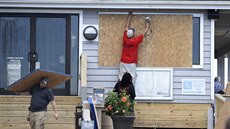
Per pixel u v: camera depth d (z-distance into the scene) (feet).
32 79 34.01
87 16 44.98
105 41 44.83
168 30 44.93
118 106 38.86
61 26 45.37
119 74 44.47
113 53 44.83
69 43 45.24
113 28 44.80
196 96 44.78
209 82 44.93
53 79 35.35
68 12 44.91
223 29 59.67
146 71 44.62
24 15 45.29
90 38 44.73
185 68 44.91
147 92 44.47
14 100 42.27
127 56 44.24
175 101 44.70
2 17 45.34
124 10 44.83
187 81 44.80
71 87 45.29
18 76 45.47
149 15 44.93
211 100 44.70
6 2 43.91
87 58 44.73
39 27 45.42
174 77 44.83
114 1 43.86
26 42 45.50
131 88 40.73
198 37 45.19
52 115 41.81
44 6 44.29
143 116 44.29
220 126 26.81
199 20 45.16
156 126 44.19
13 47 45.50
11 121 42.06
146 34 44.73
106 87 44.75
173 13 44.98
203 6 43.98
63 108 42.01
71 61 45.29
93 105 36.27
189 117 44.39
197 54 45.16
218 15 44.86
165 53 44.83
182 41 44.98
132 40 43.91
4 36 45.47
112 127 42.37
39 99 34.04
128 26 44.68
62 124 41.83
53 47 45.44
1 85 45.50
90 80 44.75
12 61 45.50
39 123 33.99
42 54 45.50
